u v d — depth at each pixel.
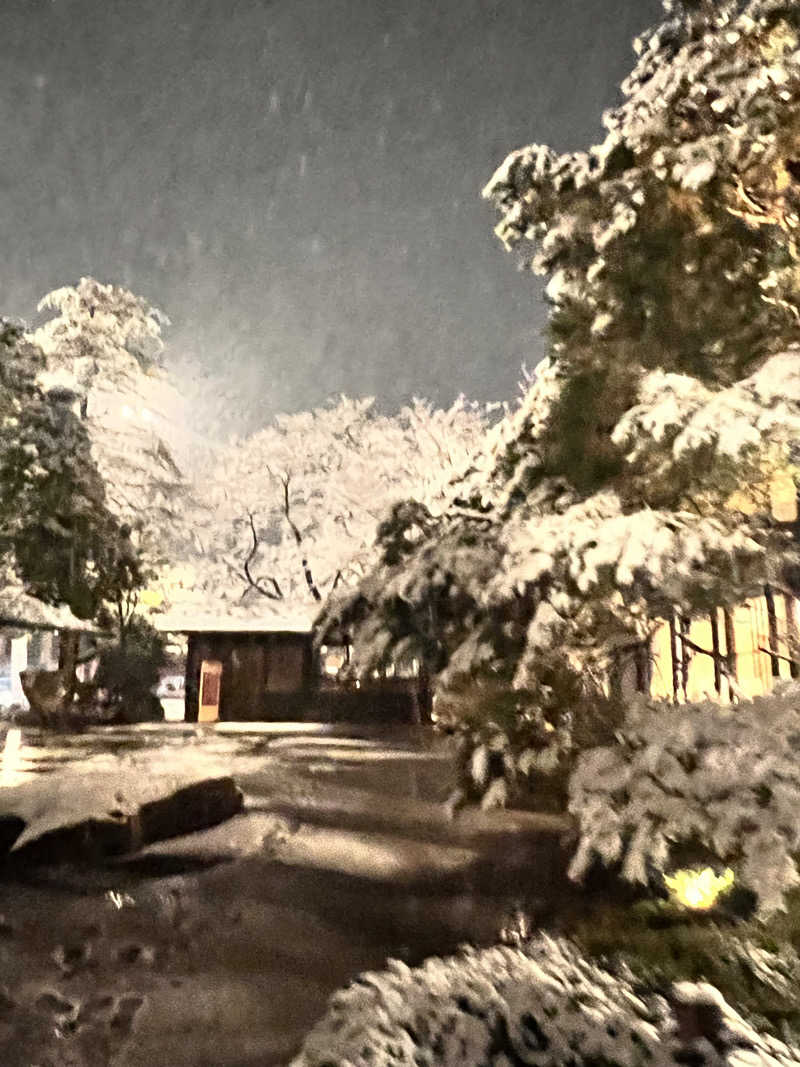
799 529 6.77
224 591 45.81
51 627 27.36
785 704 4.97
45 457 20.75
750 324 6.62
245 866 10.58
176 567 42.53
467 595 6.20
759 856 4.34
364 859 10.82
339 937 7.92
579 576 5.48
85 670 35.34
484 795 6.78
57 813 10.87
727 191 6.55
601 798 4.97
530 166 7.58
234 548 46.62
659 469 6.15
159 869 10.31
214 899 9.19
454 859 10.59
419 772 19.22
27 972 7.02
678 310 6.79
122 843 10.77
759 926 6.12
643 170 6.77
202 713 34.06
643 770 4.86
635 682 8.72
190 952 7.55
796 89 6.07
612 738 6.18
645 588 5.71
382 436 45.19
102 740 24.80
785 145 6.18
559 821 12.00
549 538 5.79
